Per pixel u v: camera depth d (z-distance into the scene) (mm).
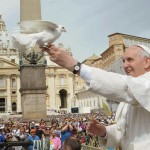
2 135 18172
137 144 3121
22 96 31688
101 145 3717
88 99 109188
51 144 18781
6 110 139000
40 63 31578
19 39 2857
